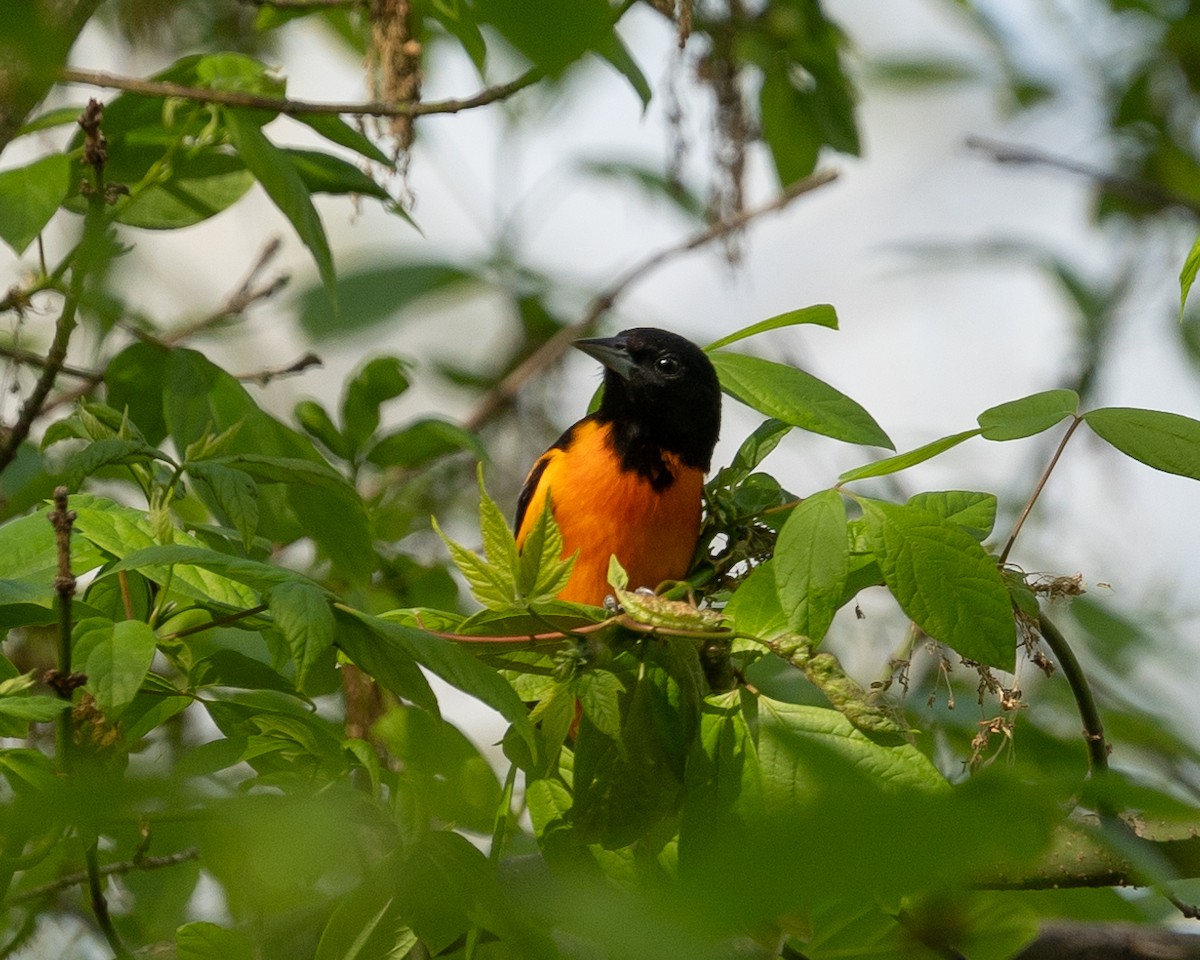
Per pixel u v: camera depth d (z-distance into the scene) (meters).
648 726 5.55
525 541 5.32
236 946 5.14
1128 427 5.42
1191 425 5.41
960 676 9.28
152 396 7.78
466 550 5.38
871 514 5.38
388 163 7.86
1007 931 6.00
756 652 5.46
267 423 7.64
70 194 7.39
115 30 10.17
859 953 5.93
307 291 10.46
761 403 6.38
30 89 2.15
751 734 5.34
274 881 2.65
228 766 5.74
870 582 5.93
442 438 9.20
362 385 8.95
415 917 5.12
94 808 2.33
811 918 5.29
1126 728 9.23
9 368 8.52
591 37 1.98
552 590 5.38
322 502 7.57
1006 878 5.80
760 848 1.72
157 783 2.42
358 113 7.06
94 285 6.71
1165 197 13.68
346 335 10.25
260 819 2.50
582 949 4.89
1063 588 6.27
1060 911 7.16
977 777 2.24
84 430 5.98
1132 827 5.95
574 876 5.05
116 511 5.74
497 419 12.43
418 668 5.09
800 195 10.60
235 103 6.81
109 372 7.67
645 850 5.75
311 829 2.49
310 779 5.46
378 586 9.48
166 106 7.17
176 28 10.73
